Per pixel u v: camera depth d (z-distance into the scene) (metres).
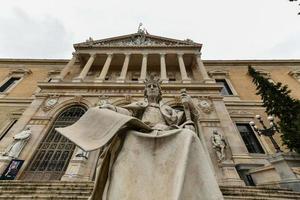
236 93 21.56
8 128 17.97
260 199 6.37
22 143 12.62
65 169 11.76
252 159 12.48
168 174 1.51
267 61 26.45
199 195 1.39
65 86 18.05
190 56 24.73
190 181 1.42
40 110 15.69
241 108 19.58
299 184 7.53
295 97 20.88
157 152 1.68
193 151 1.59
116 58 24.95
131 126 1.88
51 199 6.24
